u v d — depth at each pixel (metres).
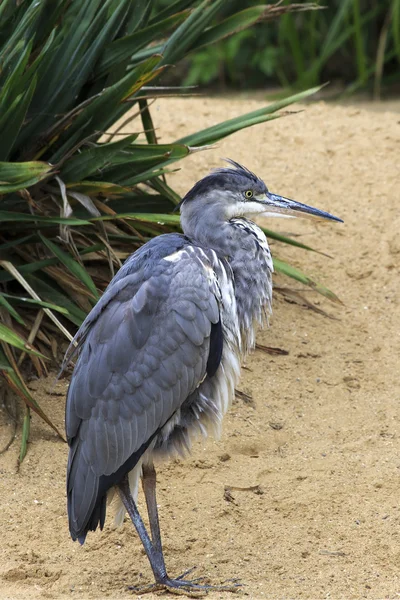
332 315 12.41
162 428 8.42
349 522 9.11
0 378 10.77
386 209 13.97
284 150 15.21
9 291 11.41
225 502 9.42
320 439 10.41
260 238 9.18
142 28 11.84
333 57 23.50
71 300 11.47
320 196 14.25
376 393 11.15
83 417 8.23
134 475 8.35
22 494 9.45
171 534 9.02
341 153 15.08
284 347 11.81
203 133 12.11
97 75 11.41
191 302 8.25
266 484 9.68
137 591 8.17
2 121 10.39
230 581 8.30
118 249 12.20
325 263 13.22
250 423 10.61
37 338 11.19
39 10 10.43
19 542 8.80
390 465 9.91
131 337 8.16
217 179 9.10
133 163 11.34
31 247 11.67
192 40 11.79
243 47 23.77
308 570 8.47
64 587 8.20
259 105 17.03
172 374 8.20
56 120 11.29
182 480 9.79
